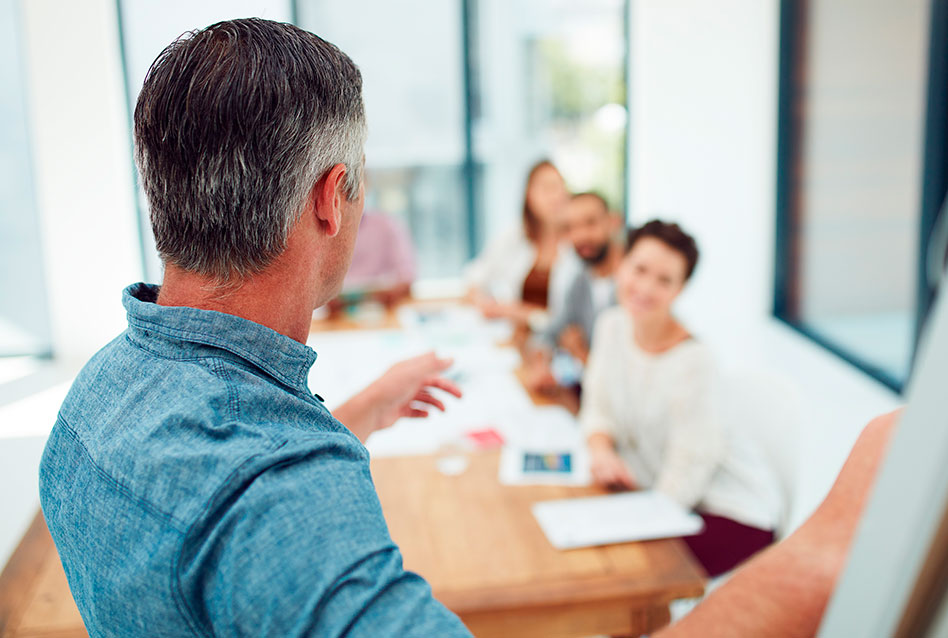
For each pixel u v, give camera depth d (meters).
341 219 0.71
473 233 5.79
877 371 4.07
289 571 0.52
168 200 0.65
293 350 0.67
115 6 4.84
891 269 3.96
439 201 5.76
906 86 3.79
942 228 3.44
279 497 0.54
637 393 2.15
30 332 5.20
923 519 0.25
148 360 0.65
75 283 4.92
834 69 4.35
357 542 0.53
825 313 4.58
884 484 0.27
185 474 0.57
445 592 1.46
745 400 2.20
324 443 0.59
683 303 5.26
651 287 2.10
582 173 5.78
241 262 0.65
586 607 1.47
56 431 0.69
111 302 4.97
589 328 2.97
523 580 1.50
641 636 1.50
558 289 3.14
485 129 5.66
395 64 5.53
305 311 0.70
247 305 0.67
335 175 0.68
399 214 5.75
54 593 1.48
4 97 4.98
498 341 2.96
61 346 4.98
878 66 3.97
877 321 4.12
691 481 2.00
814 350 4.55
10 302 5.15
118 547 0.58
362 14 5.43
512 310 3.27
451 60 5.56
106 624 0.60
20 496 3.32
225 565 0.54
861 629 0.27
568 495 1.82
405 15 5.46
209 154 0.63
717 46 5.00
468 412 2.31
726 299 5.18
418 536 1.67
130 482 0.59
